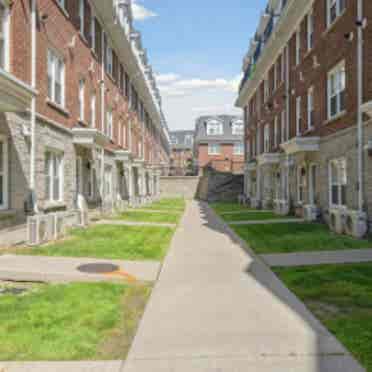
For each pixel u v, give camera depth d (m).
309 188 15.77
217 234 12.47
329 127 13.49
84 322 4.33
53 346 3.73
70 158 13.30
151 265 7.43
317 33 14.79
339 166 12.73
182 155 74.12
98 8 17.16
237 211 22.98
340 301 5.18
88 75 15.74
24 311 4.67
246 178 33.56
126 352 3.67
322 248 9.29
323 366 3.36
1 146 8.77
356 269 6.98
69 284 6.06
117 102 21.84
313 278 6.38
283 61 20.44
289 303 5.14
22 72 9.54
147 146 36.31
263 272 7.00
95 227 13.52
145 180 33.31
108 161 19.42
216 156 50.59
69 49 13.27
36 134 10.34
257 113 28.11
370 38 10.52
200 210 24.42
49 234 9.98
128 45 21.53
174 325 4.35
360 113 10.80
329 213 13.00
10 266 6.96
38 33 10.59
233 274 6.84
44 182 10.91
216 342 3.88
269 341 3.89
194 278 6.55
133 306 5.07
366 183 10.62
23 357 3.52
